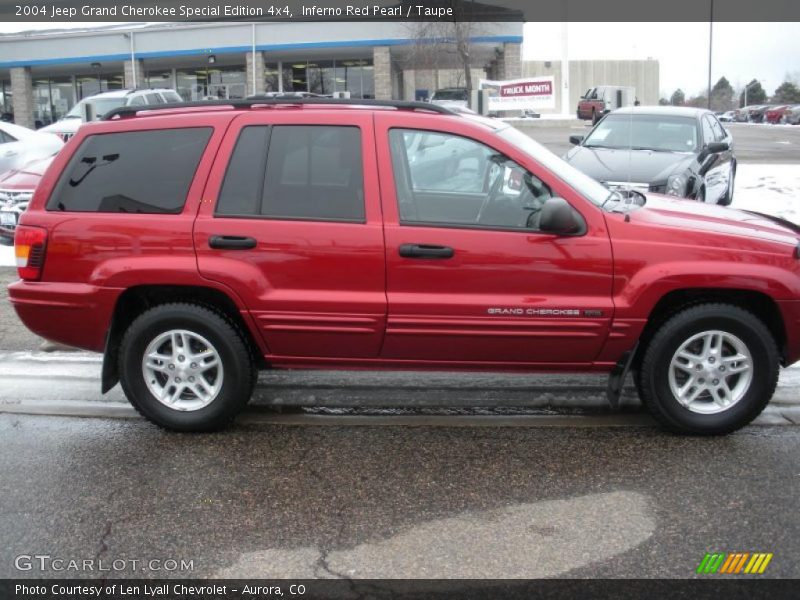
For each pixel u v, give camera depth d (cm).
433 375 617
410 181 493
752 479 446
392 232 486
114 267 500
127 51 3447
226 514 416
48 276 510
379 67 3288
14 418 547
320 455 486
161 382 522
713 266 479
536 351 498
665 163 1069
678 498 426
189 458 484
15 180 1103
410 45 3177
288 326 499
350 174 494
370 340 499
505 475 457
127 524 406
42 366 654
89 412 558
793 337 493
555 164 526
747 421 501
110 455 488
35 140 1438
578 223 486
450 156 493
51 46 3522
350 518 410
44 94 3884
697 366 496
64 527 404
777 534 388
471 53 3300
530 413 549
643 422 532
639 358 511
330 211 493
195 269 494
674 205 551
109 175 511
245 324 511
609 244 482
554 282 486
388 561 371
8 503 428
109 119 531
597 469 462
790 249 486
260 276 494
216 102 527
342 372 627
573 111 5688
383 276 489
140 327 507
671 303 504
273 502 428
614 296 486
